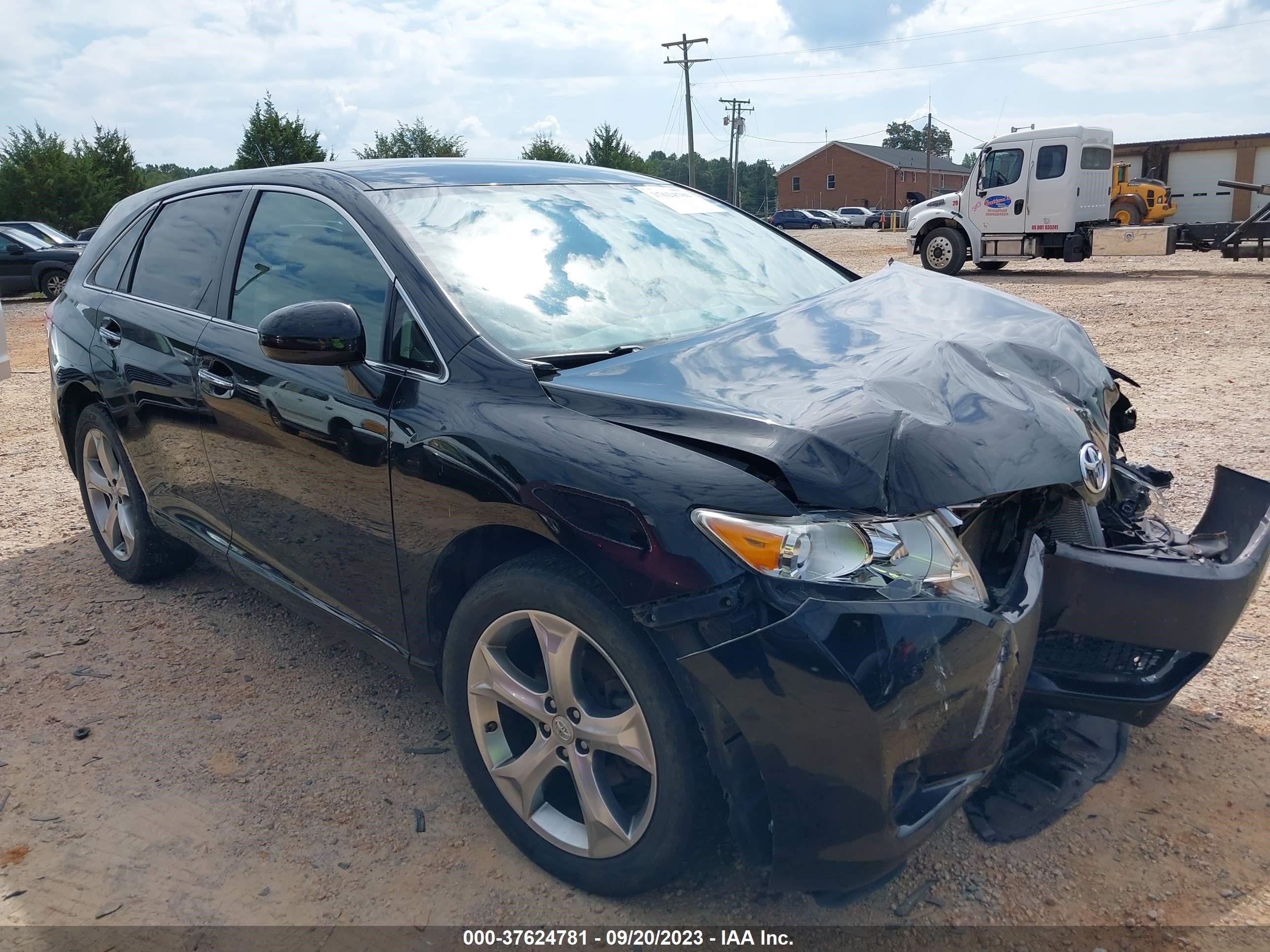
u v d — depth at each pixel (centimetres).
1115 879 241
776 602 197
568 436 227
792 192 9338
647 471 213
